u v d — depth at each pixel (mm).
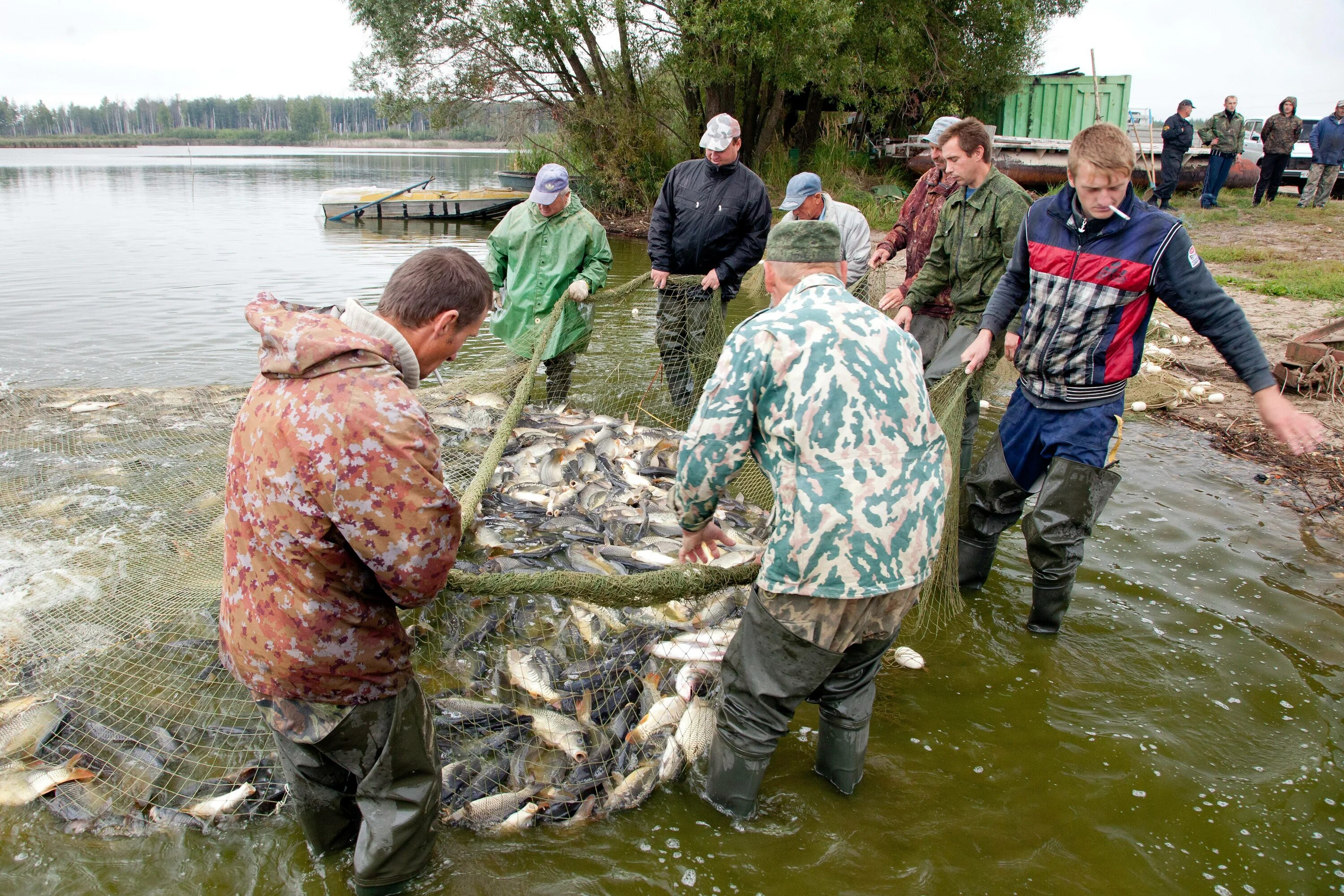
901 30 18250
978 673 3557
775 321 2275
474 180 30719
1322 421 6164
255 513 1911
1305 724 3234
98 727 3039
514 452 5082
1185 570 4324
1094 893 2518
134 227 17031
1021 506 3996
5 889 2486
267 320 1934
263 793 2807
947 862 2627
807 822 2775
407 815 2295
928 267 4852
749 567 2756
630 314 8703
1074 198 3248
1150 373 7164
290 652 1968
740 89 19578
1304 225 13898
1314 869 2605
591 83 19922
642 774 2914
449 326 2105
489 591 2707
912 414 2299
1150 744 3129
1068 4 20781
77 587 3814
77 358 7629
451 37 19312
